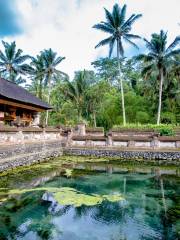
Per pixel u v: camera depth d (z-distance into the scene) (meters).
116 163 17.34
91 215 7.93
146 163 17.30
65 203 8.95
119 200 9.36
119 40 33.91
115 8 33.16
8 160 13.53
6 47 43.31
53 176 13.18
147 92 41.25
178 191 10.57
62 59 42.66
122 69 57.72
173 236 6.53
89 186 11.33
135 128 28.84
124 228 7.03
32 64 45.19
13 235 6.60
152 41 33.94
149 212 8.18
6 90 19.84
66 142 21.50
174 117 38.50
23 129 15.36
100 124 40.66
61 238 6.45
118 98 40.16
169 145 18.88
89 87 44.72
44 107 25.11
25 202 8.97
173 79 39.81
